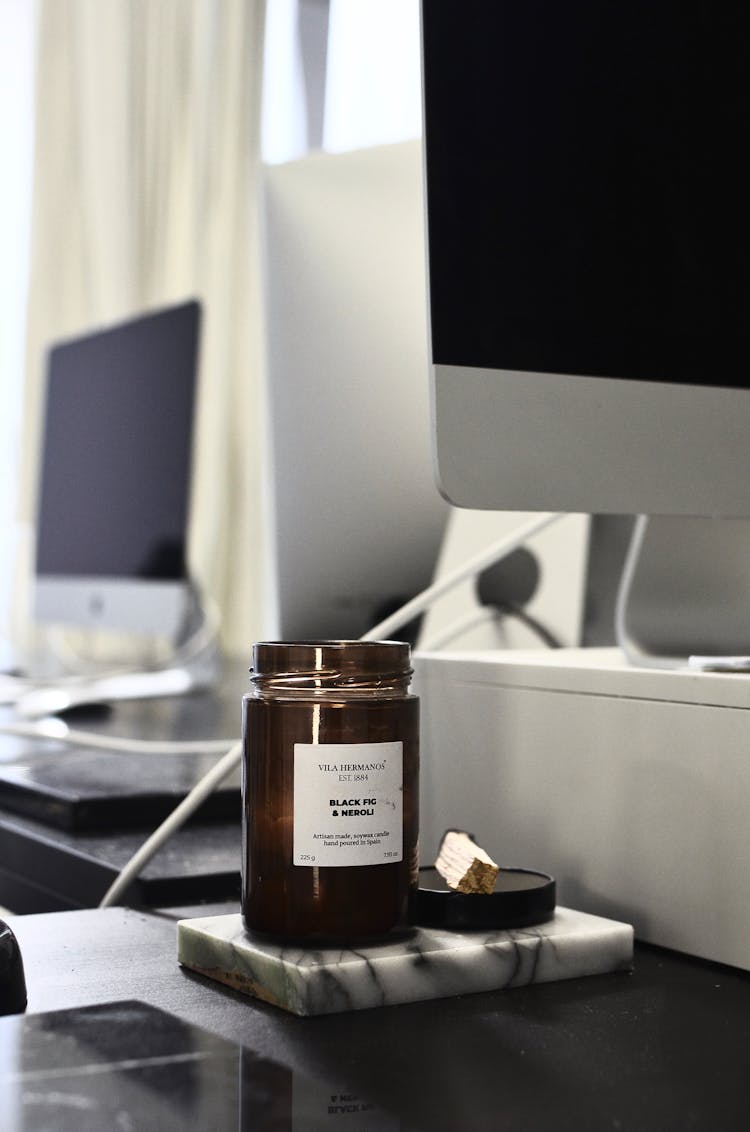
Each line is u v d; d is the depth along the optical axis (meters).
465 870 0.60
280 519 1.17
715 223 0.70
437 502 1.16
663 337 0.67
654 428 0.66
